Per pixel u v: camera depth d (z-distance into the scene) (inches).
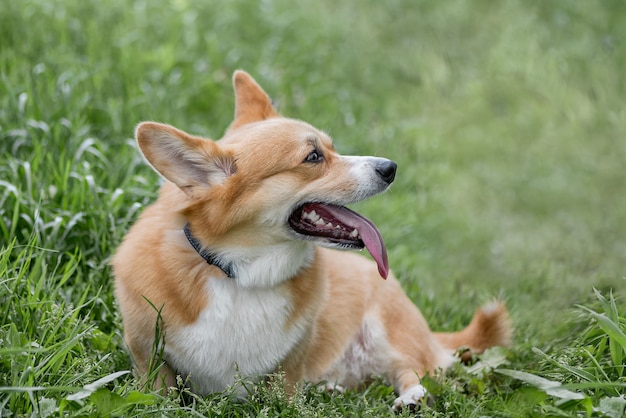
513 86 526.3
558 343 257.0
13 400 180.1
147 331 207.8
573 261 360.2
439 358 253.8
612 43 562.9
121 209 282.7
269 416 203.2
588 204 422.6
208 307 208.5
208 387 217.9
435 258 366.9
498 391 224.8
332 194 217.0
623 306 268.7
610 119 498.0
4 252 222.8
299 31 510.6
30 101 328.5
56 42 409.1
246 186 207.8
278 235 211.3
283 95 434.0
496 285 335.6
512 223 403.2
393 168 223.1
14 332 197.5
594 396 200.7
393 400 235.0
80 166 295.3
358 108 464.1
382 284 259.3
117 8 459.2
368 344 251.6
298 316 216.7
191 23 470.0
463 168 447.5
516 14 602.9
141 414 183.8
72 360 208.5
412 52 557.6
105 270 256.7
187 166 207.3
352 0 611.2
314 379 241.6
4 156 309.1
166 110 375.6
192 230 209.3
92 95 362.3
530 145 473.7
